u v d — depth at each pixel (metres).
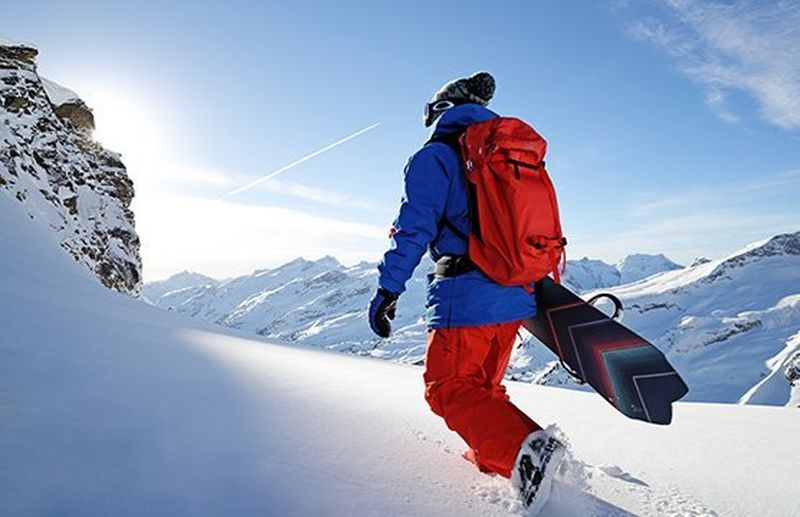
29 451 1.47
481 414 1.84
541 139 2.07
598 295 2.08
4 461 1.39
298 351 7.44
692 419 4.43
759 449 3.15
